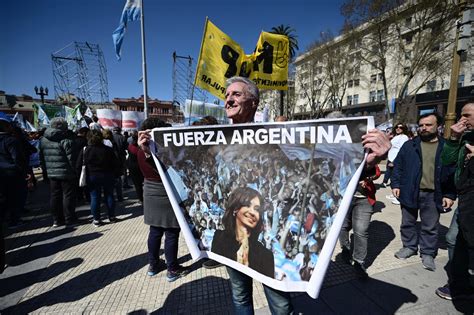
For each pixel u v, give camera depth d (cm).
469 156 191
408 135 631
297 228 125
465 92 2112
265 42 473
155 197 248
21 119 1360
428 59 1434
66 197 421
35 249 337
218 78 426
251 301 161
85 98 2845
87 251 330
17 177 381
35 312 216
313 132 121
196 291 242
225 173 149
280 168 130
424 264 274
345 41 1853
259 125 135
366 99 3170
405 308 210
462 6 593
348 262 286
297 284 124
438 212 270
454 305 213
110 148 427
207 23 409
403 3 1357
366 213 247
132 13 786
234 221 146
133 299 231
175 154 164
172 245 258
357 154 112
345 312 206
